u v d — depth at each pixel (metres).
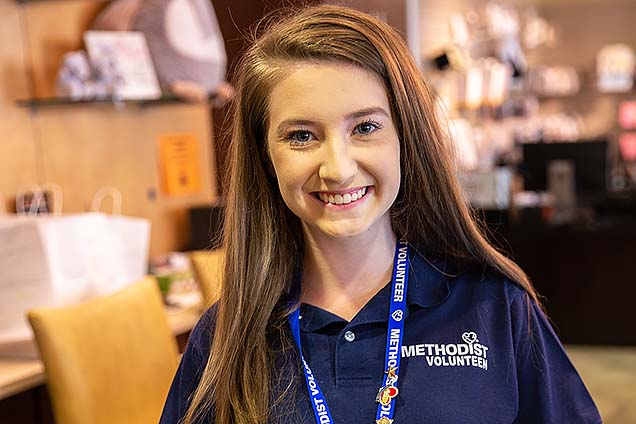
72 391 1.87
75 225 2.20
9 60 2.60
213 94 3.08
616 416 3.37
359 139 0.97
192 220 3.30
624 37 8.10
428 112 1.04
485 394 1.00
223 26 3.26
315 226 1.02
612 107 8.07
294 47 0.97
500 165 5.82
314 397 1.02
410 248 1.12
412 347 1.03
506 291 1.09
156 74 2.92
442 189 1.07
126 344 2.04
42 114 2.72
